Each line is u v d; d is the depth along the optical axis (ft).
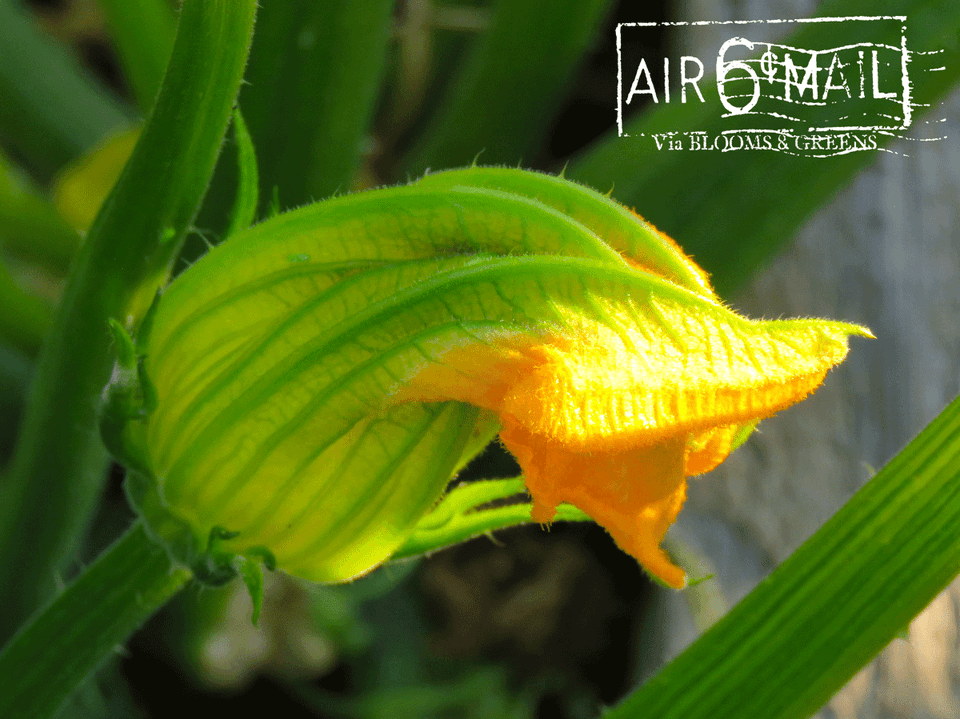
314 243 1.17
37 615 1.25
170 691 2.01
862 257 2.35
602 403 1.13
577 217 1.17
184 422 1.18
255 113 1.49
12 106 1.96
